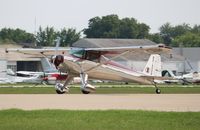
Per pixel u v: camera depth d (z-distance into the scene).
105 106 58.84
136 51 87.69
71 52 88.75
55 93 86.25
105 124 44.66
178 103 63.25
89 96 75.12
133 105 60.34
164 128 43.12
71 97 72.19
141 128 43.03
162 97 74.00
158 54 96.56
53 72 141.88
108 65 92.62
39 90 95.94
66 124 44.38
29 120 46.22
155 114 49.97
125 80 95.12
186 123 45.47
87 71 89.12
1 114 49.25
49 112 50.56
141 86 118.56
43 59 143.25
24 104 60.47
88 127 43.12
